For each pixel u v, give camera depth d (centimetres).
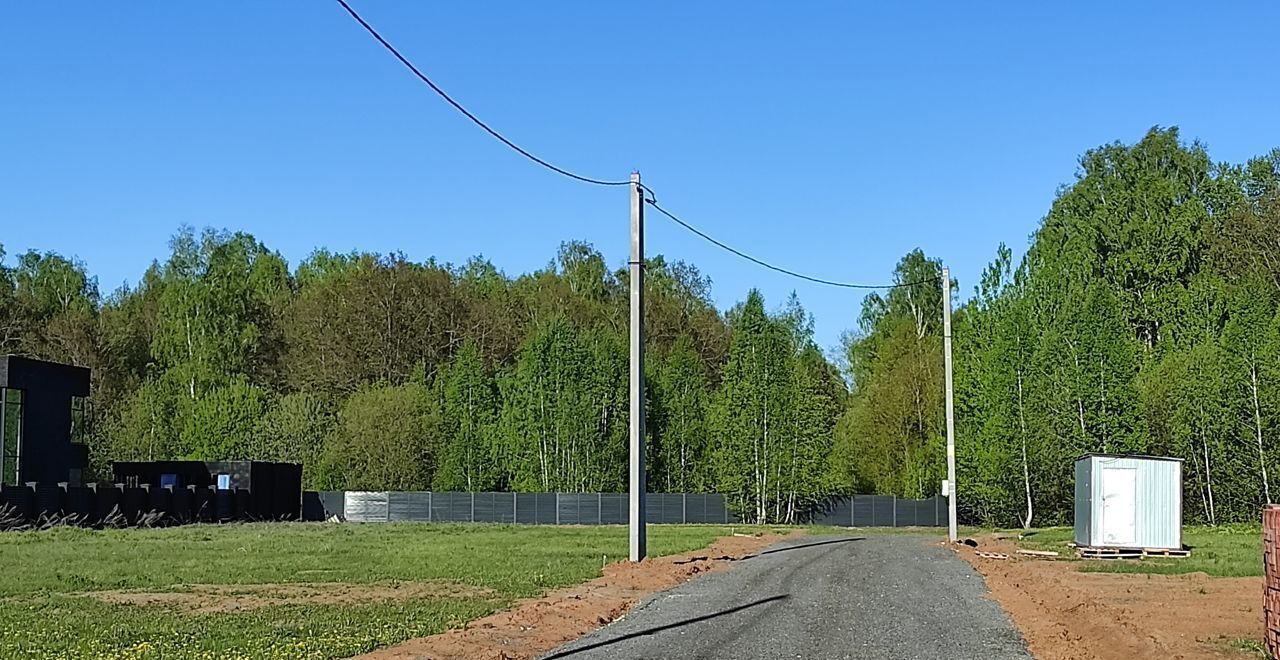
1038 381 5562
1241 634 1527
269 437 7000
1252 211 6544
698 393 7256
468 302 8275
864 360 8319
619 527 5772
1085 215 6869
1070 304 5544
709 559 3016
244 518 5878
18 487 4631
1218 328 5881
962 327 6116
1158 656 1338
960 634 1588
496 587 2253
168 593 2169
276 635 1539
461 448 7000
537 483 6869
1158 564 2975
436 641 1455
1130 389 5406
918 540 4250
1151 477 3325
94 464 6506
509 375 7381
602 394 6962
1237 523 5141
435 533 4734
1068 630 1620
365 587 2272
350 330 7812
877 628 1634
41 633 1566
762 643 1494
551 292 8688
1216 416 5250
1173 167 6862
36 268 8888
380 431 6850
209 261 8600
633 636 1577
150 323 8300
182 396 7412
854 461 7200
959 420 5947
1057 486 5534
